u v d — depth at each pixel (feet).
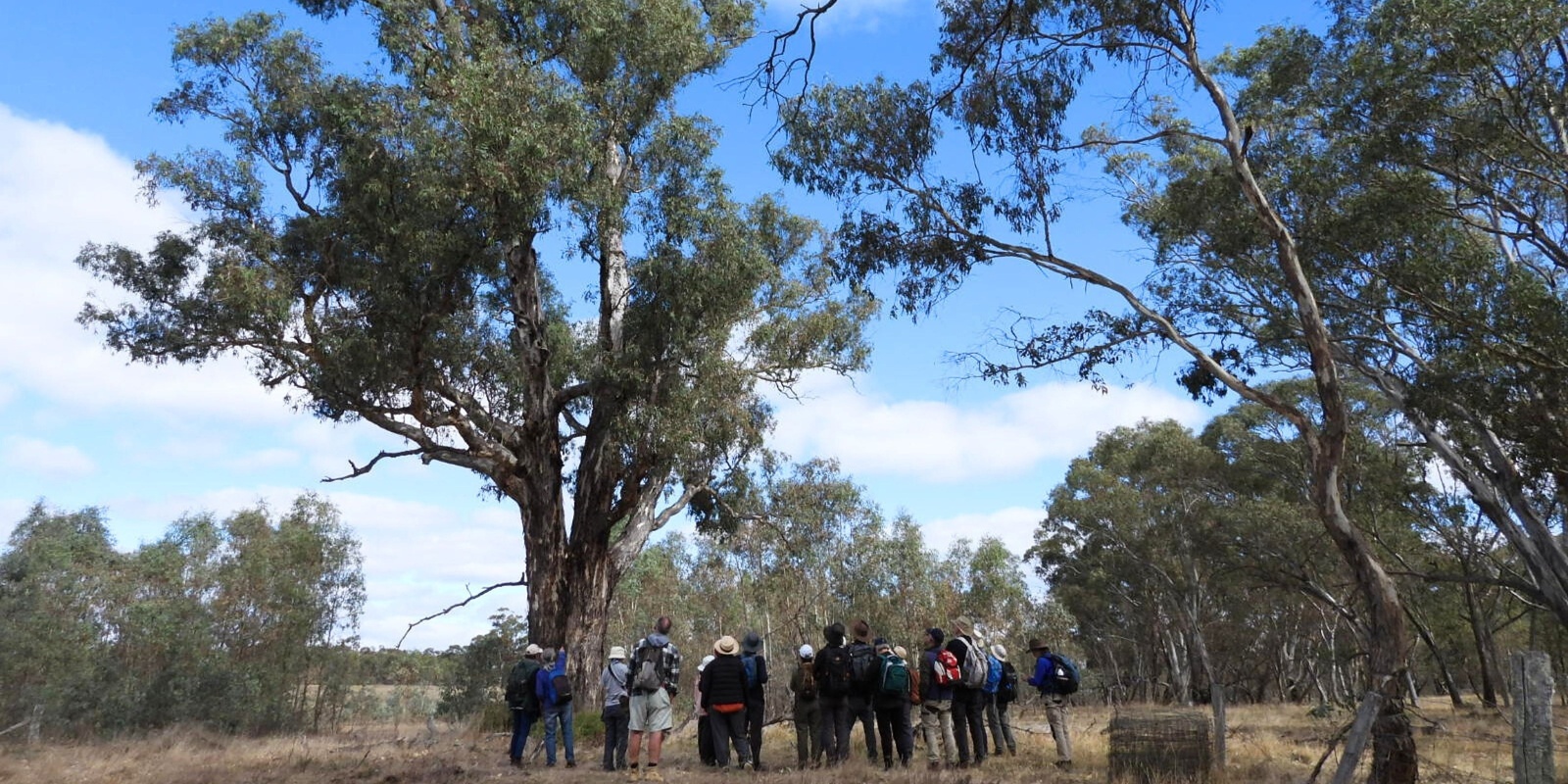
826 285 87.04
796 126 48.62
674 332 73.00
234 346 74.13
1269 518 127.24
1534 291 47.70
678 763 44.96
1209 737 38.73
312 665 100.58
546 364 75.36
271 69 71.61
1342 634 172.86
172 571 97.14
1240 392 41.65
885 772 39.04
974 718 44.16
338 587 105.19
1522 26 45.32
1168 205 61.87
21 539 101.35
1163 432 148.46
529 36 70.79
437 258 65.21
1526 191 57.52
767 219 83.56
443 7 69.72
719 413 76.89
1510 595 140.36
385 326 67.41
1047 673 43.39
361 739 67.21
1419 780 38.06
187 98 72.38
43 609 84.43
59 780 42.63
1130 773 36.22
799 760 42.96
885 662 41.75
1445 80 50.21
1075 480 181.78
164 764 48.19
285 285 69.87
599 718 59.26
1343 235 53.52
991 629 162.20
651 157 73.97
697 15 77.05
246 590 98.37
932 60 47.65
